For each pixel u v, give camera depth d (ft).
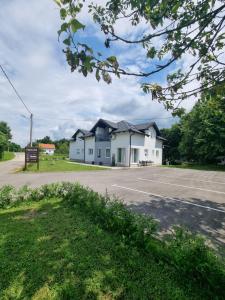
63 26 5.48
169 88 10.27
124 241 12.75
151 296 8.57
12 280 9.39
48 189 23.82
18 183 36.83
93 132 99.30
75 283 9.27
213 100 13.25
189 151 97.50
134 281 9.45
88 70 6.40
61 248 12.16
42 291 8.78
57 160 120.16
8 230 14.66
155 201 24.35
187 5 8.77
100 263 10.76
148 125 91.20
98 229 14.62
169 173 57.31
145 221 12.86
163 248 10.97
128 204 22.81
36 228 15.01
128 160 81.35
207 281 8.73
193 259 9.27
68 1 5.61
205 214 19.69
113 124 92.84
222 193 29.86
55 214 18.15
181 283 9.32
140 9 8.00
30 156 61.00
